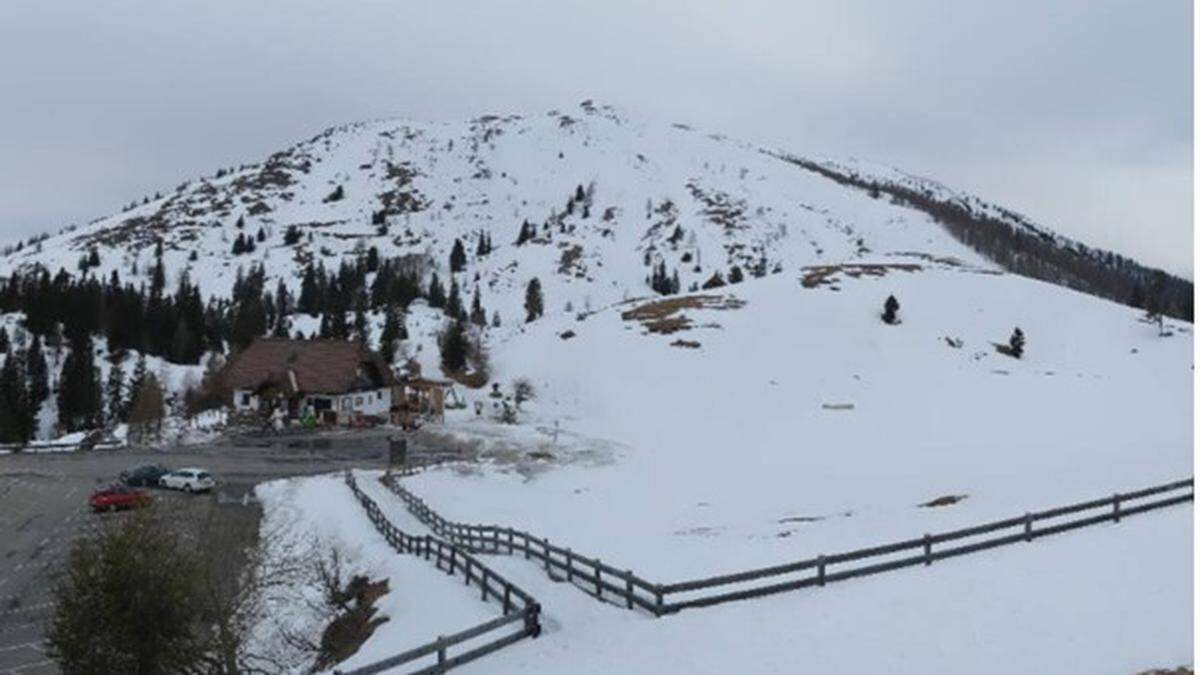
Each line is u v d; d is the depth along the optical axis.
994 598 22.91
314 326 177.25
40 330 137.88
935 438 73.31
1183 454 52.44
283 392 95.31
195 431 87.19
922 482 55.00
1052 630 20.09
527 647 23.47
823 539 36.41
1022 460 59.25
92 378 114.19
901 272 135.38
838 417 83.00
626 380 99.12
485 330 163.12
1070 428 73.62
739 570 31.05
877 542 34.19
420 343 139.00
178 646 26.81
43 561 41.25
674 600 26.67
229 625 29.02
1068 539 28.88
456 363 113.94
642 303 127.44
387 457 71.19
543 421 90.56
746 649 21.05
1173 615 20.23
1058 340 112.31
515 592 26.72
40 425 115.62
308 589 37.12
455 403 98.38
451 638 22.08
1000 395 87.38
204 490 56.22
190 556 28.53
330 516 47.75
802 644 20.95
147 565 26.27
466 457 71.00
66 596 26.88
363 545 41.81
